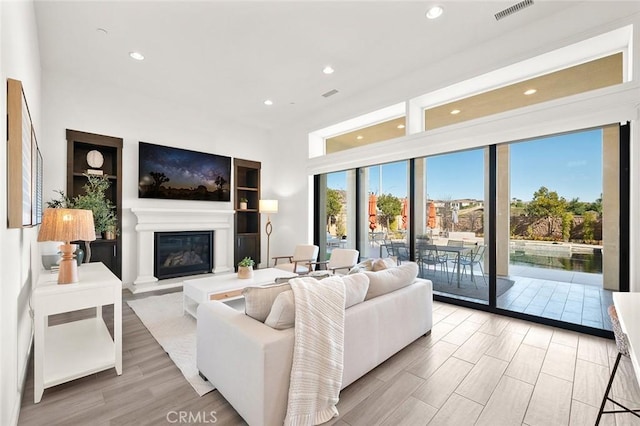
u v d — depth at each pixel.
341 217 5.25
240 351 1.59
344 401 1.80
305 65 3.76
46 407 1.74
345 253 4.46
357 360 1.93
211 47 3.35
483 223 3.48
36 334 1.80
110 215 4.02
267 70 3.88
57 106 3.93
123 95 4.48
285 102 4.97
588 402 1.79
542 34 2.88
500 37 3.15
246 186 6.41
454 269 3.75
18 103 1.57
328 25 2.97
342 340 1.73
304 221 5.74
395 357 2.35
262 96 4.74
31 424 1.60
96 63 3.71
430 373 2.11
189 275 5.12
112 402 1.79
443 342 2.63
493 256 3.40
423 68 3.81
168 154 4.90
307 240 5.68
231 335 1.67
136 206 4.61
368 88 4.44
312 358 1.58
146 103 4.71
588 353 2.41
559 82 3.07
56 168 3.91
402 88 4.06
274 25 2.96
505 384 1.98
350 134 5.35
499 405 1.76
